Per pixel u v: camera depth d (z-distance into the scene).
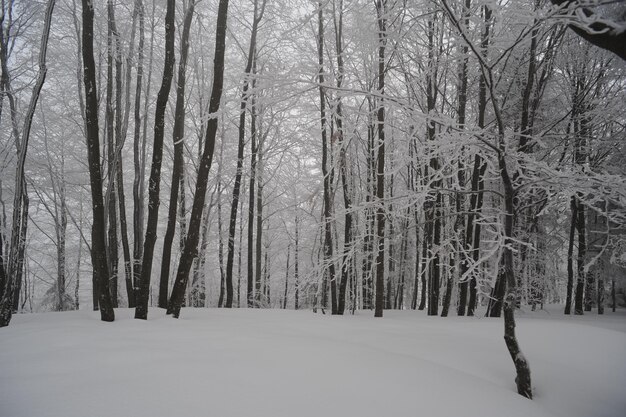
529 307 16.86
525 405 2.91
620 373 3.94
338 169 9.97
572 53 10.39
